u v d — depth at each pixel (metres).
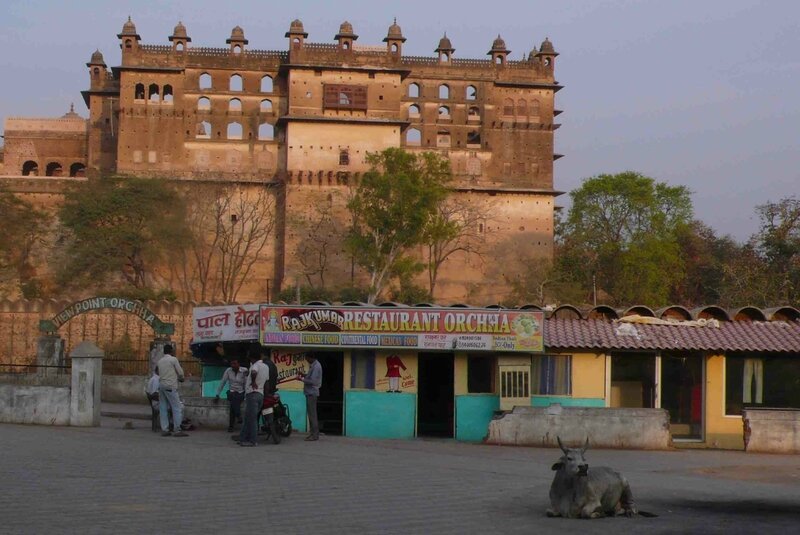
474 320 25.64
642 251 87.38
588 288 88.06
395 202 83.88
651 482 18.44
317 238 92.94
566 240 93.44
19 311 58.38
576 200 92.81
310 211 93.62
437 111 100.81
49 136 107.00
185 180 91.31
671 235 92.25
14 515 13.35
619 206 91.31
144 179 84.75
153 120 95.94
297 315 25.52
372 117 95.25
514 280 92.88
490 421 24.98
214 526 12.98
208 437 23.38
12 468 17.39
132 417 31.27
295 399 25.92
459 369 26.05
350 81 95.62
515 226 97.56
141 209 82.38
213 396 28.03
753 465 21.69
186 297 84.06
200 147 96.19
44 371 40.06
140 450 20.36
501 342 25.67
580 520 14.08
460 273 96.00
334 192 94.00
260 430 23.78
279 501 14.91
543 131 101.69
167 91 97.12
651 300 85.81
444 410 27.61
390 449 22.12
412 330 25.59
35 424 25.22
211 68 96.75
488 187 97.12
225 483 16.44
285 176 93.94
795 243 57.47
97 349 25.34
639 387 26.62
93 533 12.38
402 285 84.69
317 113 95.12
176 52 96.50
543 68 102.19
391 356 25.92
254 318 25.98
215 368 28.44
